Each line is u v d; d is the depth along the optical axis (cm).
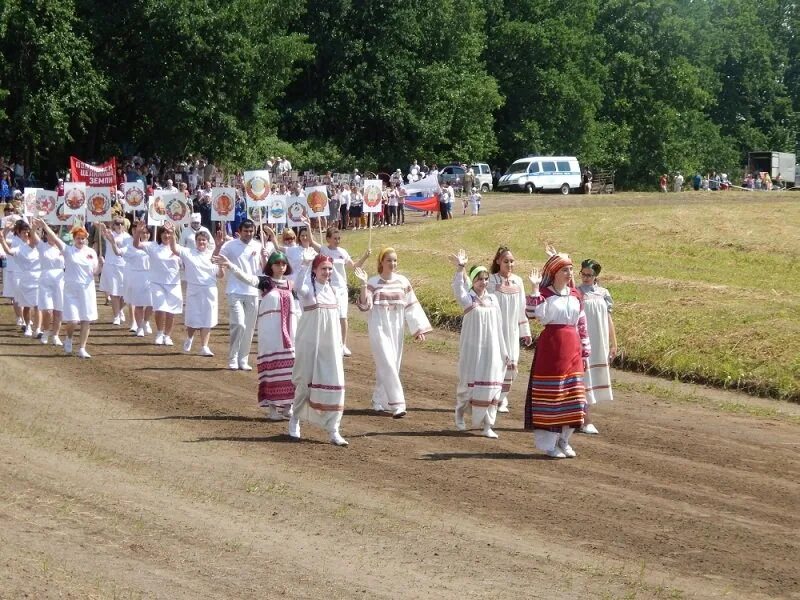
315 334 1252
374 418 1417
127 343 2008
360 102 6259
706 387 1698
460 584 814
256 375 1709
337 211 4119
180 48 4897
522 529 951
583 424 1348
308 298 1252
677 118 7894
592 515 995
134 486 1060
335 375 1255
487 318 1309
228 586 795
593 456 1229
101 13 4797
